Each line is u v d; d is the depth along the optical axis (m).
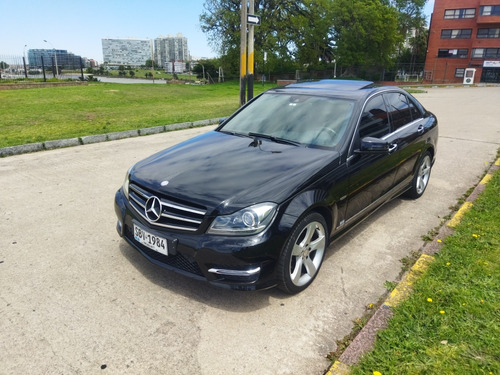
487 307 2.84
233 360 2.51
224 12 44.50
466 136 9.67
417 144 4.81
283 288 3.05
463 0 49.81
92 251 3.84
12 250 3.84
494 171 6.46
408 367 2.34
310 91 4.41
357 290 3.27
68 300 3.08
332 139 3.66
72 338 2.68
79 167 6.68
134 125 10.46
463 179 6.20
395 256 3.82
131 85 29.31
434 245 3.85
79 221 4.52
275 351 2.59
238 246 2.74
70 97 18.05
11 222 4.46
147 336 2.71
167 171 3.34
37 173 6.33
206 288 3.26
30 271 3.48
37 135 8.91
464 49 51.00
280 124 4.05
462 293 3.01
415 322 2.71
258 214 2.79
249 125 4.24
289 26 47.03
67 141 8.30
